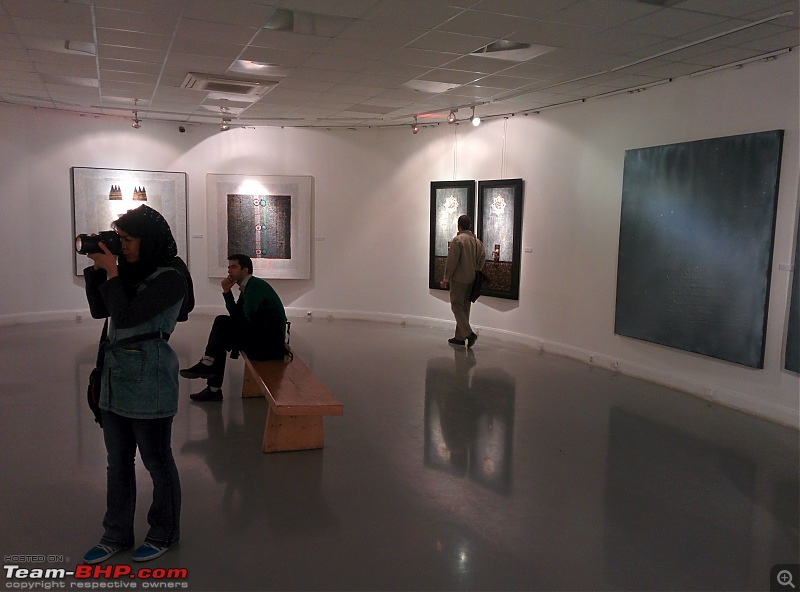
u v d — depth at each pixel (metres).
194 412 5.06
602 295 7.04
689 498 3.68
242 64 6.02
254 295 5.00
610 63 5.58
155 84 7.07
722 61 5.39
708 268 5.63
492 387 6.12
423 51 5.39
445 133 9.27
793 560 2.99
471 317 9.18
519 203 8.17
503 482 3.85
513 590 2.69
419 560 2.91
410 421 5.00
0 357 6.84
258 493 3.59
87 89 7.49
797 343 4.88
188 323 9.26
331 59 5.73
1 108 8.65
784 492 3.79
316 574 2.77
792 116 4.93
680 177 5.89
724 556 3.02
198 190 10.00
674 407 5.51
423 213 9.60
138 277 2.75
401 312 9.95
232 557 2.88
